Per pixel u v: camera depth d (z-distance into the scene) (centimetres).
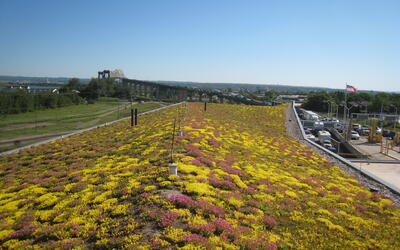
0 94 10062
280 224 1577
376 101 12638
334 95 15488
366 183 2817
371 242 1458
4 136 6238
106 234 1279
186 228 1316
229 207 1633
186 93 16600
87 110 11544
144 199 1576
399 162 4366
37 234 1341
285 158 3412
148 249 1134
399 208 2114
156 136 3566
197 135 3634
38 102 10994
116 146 3347
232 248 1187
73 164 2706
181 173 2014
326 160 3697
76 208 1582
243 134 4591
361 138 7519
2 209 1677
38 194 1917
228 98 14200
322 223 1627
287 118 7681
